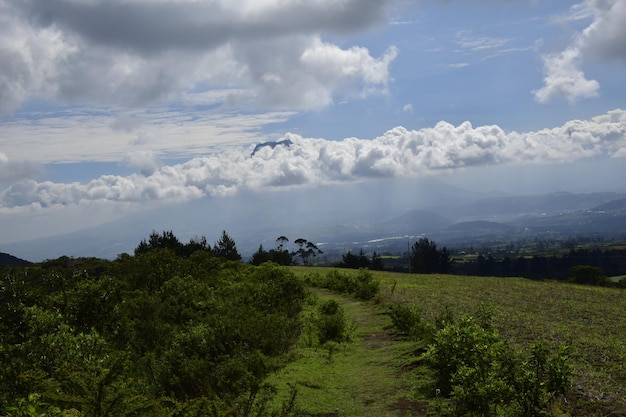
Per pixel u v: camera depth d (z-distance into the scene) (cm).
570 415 834
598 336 1655
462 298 3038
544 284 4562
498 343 965
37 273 1783
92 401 632
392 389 1154
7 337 1245
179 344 1440
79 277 1811
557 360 834
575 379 1043
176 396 1226
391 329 2014
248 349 1505
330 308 2417
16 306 1335
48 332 1286
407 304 2630
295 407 1045
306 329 1972
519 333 1698
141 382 1081
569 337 1614
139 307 1848
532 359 855
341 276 4231
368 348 1700
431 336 1463
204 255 3011
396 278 5428
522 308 2548
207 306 2028
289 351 1636
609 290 4038
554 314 2320
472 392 862
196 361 1293
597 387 1000
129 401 667
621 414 852
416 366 1310
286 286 2647
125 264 2369
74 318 1645
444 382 1077
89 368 1003
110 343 1554
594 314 2331
